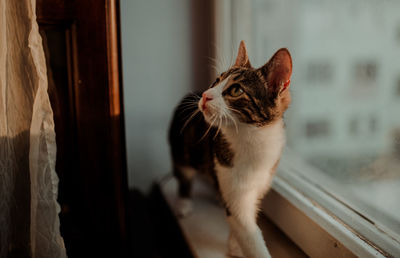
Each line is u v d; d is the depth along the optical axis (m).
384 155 0.90
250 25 1.32
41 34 0.77
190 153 1.12
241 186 0.87
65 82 0.82
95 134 0.83
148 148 1.41
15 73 0.73
